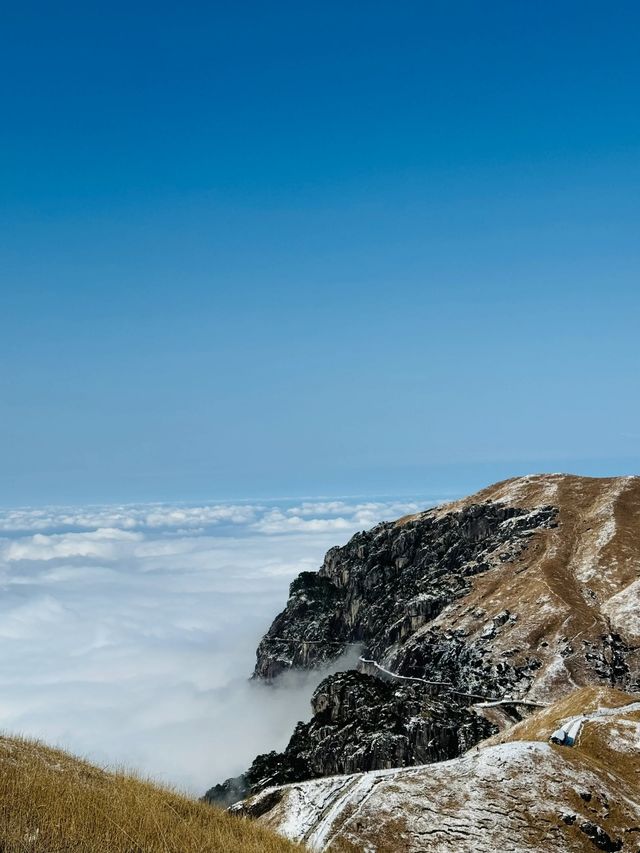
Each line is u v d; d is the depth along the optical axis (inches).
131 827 1269.7
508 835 2623.0
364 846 2591.0
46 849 1106.1
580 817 2709.2
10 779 1310.3
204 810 1619.1
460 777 2910.9
